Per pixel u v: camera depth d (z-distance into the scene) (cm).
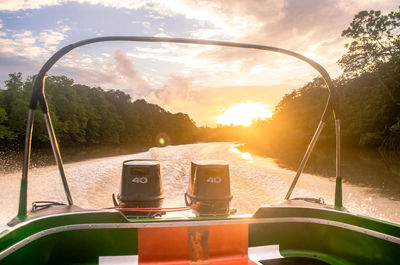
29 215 188
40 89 189
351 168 1758
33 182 972
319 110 5706
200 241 202
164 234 198
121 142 9275
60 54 192
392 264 176
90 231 191
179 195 771
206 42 207
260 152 3166
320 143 5278
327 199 862
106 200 749
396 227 175
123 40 203
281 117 7619
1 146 4481
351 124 4334
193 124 15525
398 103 3731
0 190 884
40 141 5197
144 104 11694
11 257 156
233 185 995
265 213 216
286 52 227
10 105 4941
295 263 201
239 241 209
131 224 194
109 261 191
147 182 363
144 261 195
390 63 3772
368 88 3997
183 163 1425
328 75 228
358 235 196
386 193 974
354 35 3997
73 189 869
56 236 184
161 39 203
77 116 6669
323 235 216
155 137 11488
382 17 3769
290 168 1627
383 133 4034
